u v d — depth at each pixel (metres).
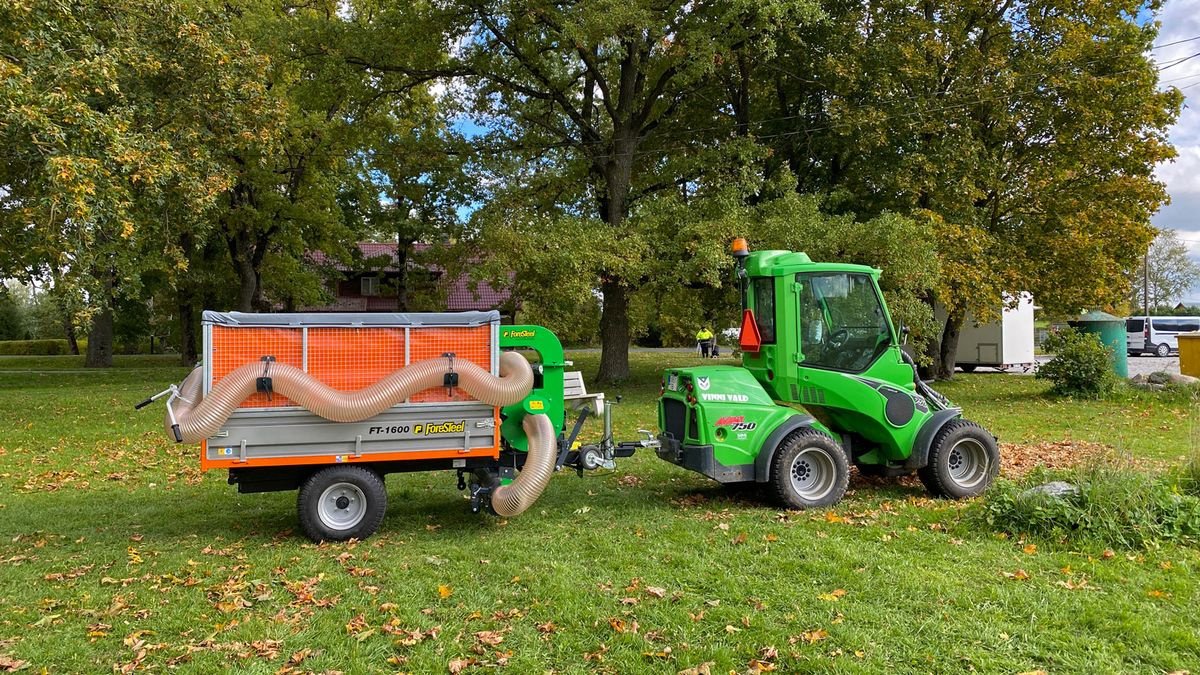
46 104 8.71
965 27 18.47
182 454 9.92
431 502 7.14
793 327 6.84
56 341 48.97
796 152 19.67
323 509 5.76
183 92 11.77
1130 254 18.50
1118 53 16.86
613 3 14.34
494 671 3.57
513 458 6.39
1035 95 17.52
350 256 27.47
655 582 4.72
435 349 5.86
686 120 20.12
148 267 16.44
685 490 7.55
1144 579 4.56
